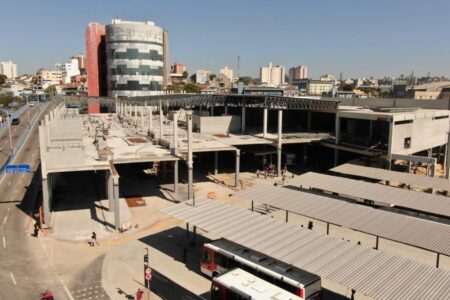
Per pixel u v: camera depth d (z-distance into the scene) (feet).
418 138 215.10
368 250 90.63
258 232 101.91
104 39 508.12
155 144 209.46
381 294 72.08
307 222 149.48
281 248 91.97
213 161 267.39
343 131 268.41
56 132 167.63
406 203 131.95
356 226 109.19
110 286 100.73
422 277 78.28
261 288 79.66
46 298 92.79
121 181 208.74
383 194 142.72
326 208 124.26
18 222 146.41
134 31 457.68
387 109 227.40
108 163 154.92
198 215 115.34
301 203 129.49
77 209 160.66
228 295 80.89
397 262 84.69
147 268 94.48
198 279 104.01
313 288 82.94
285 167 233.35
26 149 290.56
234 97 266.16
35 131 365.20
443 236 101.30
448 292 72.84
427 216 132.46
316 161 271.08
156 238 131.85
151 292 97.30
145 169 237.86
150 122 259.80
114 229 138.92
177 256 117.91
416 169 225.35
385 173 177.78
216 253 100.63
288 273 87.15
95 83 507.71
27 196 179.93
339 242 94.99
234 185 203.31
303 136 246.68
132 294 96.78
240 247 101.91
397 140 199.31
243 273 86.69
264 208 165.27
